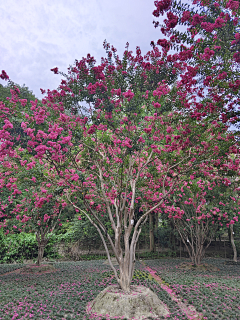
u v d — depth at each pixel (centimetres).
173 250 1761
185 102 630
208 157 688
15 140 746
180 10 491
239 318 539
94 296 673
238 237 1727
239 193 1158
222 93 532
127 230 667
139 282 844
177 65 630
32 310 565
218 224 1250
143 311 543
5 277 959
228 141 654
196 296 693
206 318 543
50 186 852
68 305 604
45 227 1144
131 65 706
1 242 1370
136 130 650
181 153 724
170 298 677
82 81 700
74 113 714
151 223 1742
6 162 807
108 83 686
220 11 499
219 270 1152
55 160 623
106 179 725
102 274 986
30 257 1481
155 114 651
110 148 722
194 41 516
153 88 705
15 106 646
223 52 504
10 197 1220
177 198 1183
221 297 681
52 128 620
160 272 1068
